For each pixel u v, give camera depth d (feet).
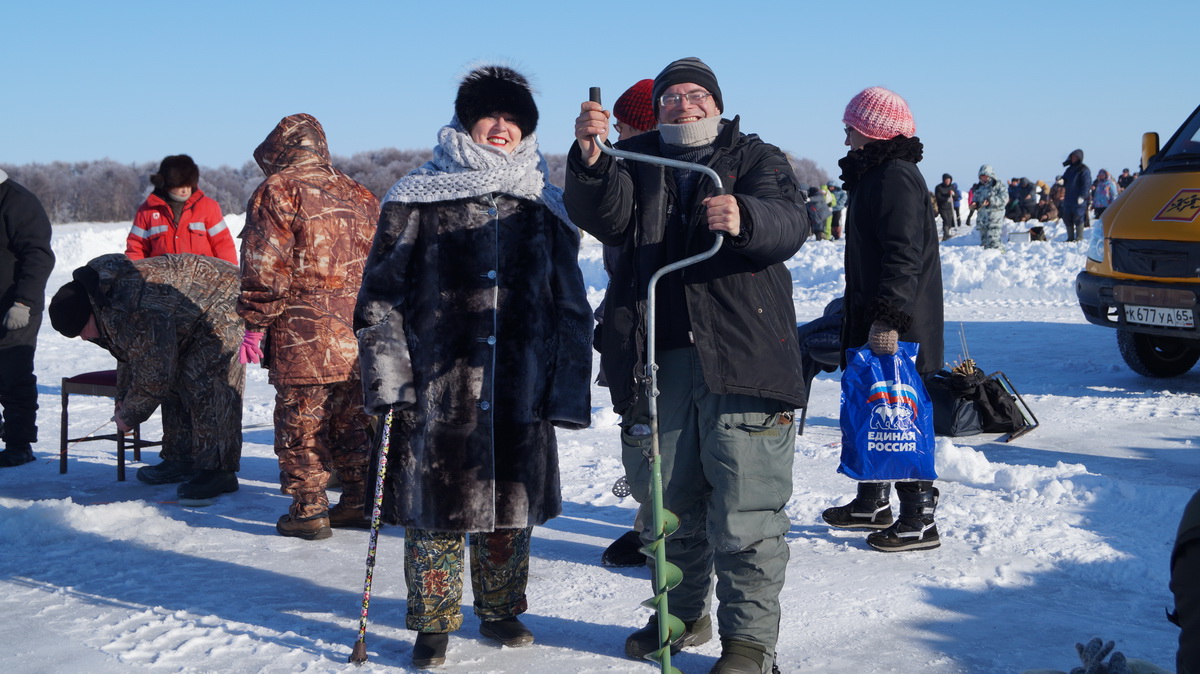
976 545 14.66
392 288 10.94
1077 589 12.99
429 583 10.79
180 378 17.95
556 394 11.22
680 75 10.29
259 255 14.99
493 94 11.13
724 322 9.83
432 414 10.84
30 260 20.79
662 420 10.28
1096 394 27.35
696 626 11.18
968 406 19.07
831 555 14.40
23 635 11.62
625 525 16.38
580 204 9.89
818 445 21.31
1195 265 24.91
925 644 11.26
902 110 13.99
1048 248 63.87
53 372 34.37
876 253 13.96
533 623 12.08
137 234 23.15
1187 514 5.06
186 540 15.56
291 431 15.61
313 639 11.53
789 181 10.14
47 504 16.44
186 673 10.56
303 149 15.78
